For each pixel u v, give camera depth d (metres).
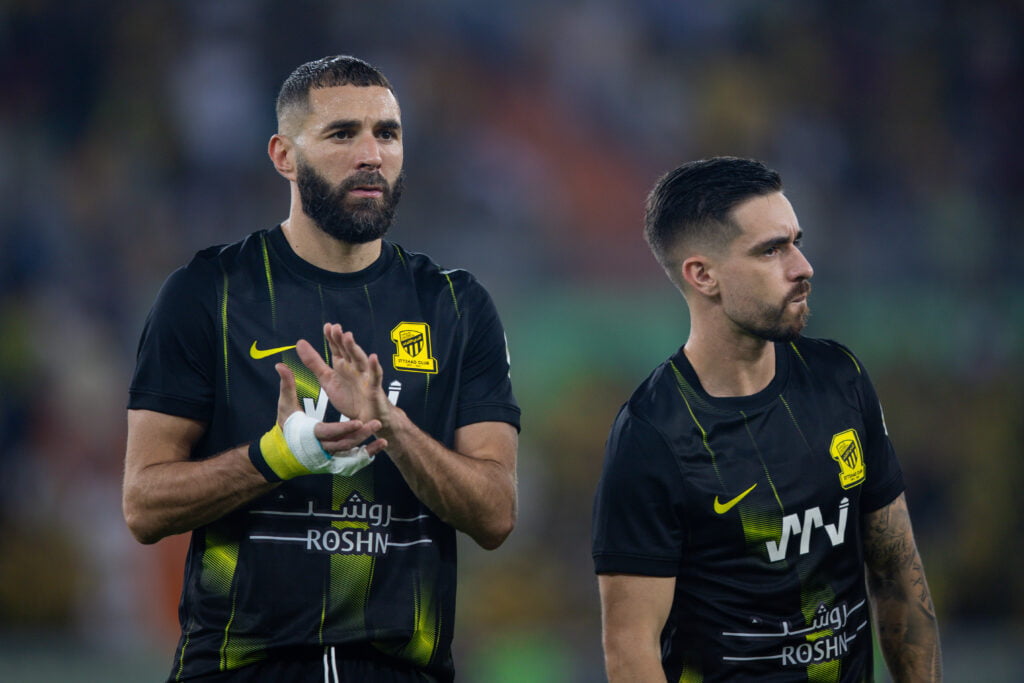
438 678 10.82
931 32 57.34
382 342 10.76
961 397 41.50
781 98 55.12
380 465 10.52
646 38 54.72
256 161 47.78
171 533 10.30
